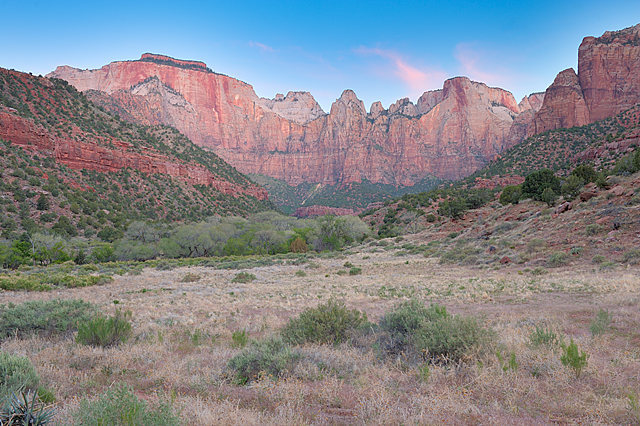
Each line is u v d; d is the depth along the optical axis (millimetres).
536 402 4664
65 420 3900
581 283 16578
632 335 7875
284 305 17438
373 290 21562
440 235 56062
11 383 4922
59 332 10625
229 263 48656
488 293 17109
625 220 26281
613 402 4367
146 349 8938
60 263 52688
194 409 4668
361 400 5000
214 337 10922
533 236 32500
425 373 5727
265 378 6082
